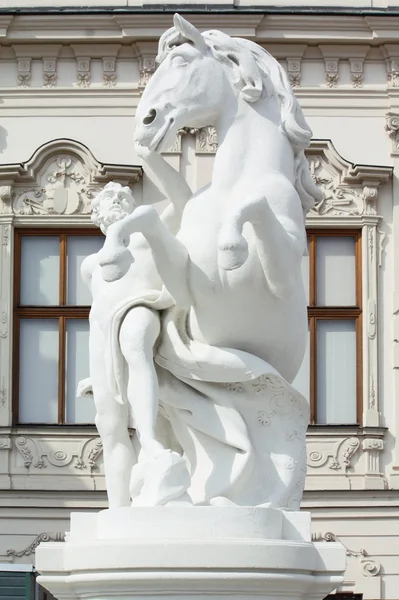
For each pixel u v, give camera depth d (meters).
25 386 23.30
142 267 7.53
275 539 6.90
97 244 23.69
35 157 23.66
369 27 24.08
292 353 7.49
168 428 7.54
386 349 23.47
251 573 6.78
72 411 23.22
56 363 23.33
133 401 7.17
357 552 22.50
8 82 24.11
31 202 23.62
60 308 23.44
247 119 7.53
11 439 22.92
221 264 6.88
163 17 23.97
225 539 6.79
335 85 24.17
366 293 23.53
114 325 7.30
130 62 24.19
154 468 6.97
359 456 22.98
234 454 7.29
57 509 22.61
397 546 22.56
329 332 23.45
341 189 23.83
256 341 7.39
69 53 24.20
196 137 23.47
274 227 7.08
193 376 7.29
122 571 6.79
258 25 24.03
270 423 7.39
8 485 22.73
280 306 7.34
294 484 7.35
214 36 7.61
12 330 23.30
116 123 24.03
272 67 7.63
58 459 22.89
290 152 7.57
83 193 23.69
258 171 7.43
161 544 6.74
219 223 7.33
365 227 23.69
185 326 7.40
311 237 23.72
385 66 24.22
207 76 7.51
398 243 23.73
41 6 24.23
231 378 7.29
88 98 24.08
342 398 23.33
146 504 6.95
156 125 7.46
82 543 6.92
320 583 7.01
